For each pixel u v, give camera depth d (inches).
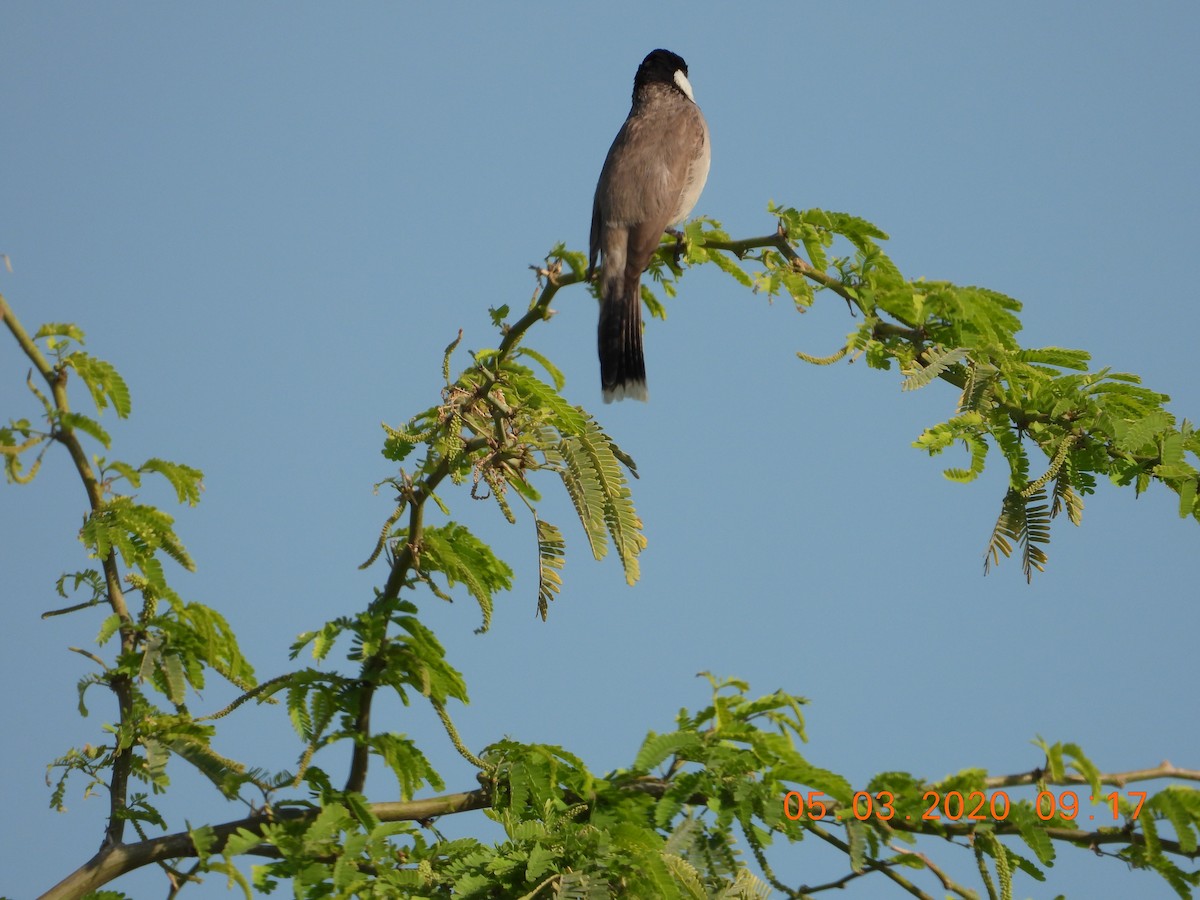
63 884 349.4
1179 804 301.7
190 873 354.0
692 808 330.3
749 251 423.2
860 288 399.9
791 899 322.7
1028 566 369.7
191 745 361.4
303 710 357.7
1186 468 361.4
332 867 329.7
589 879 304.2
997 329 387.9
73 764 365.4
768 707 340.5
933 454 364.2
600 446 358.3
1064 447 364.2
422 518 369.1
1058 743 312.3
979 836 316.2
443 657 355.6
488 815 362.9
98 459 377.7
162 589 380.2
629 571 349.4
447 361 373.1
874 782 319.6
